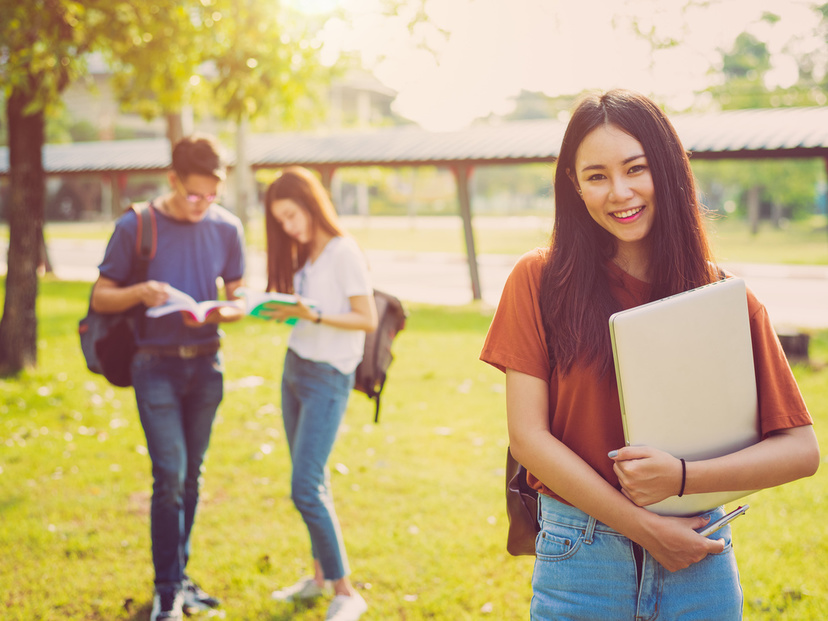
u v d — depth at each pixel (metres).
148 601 3.22
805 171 33.97
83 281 16.88
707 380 1.39
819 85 29.92
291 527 4.02
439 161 13.76
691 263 1.48
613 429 1.47
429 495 4.47
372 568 3.51
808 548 3.70
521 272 1.56
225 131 18.25
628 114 1.44
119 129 42.31
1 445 5.25
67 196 46.09
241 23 6.13
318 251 3.15
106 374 3.03
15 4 5.65
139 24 6.15
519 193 66.69
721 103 30.88
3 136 39.88
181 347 3.00
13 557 3.61
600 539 1.46
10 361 7.27
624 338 1.33
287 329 10.62
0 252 23.75
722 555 1.49
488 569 3.52
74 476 4.70
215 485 4.62
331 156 15.32
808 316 12.26
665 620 1.44
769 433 1.46
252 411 6.28
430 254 25.41
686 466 1.33
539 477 1.46
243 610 3.15
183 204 3.05
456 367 8.09
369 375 3.21
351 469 4.91
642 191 1.44
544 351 1.51
